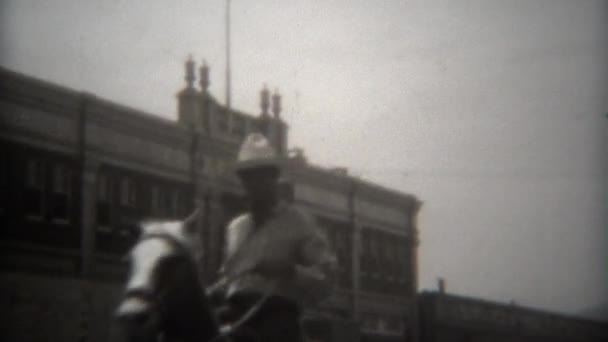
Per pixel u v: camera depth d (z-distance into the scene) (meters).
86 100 32.41
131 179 34.62
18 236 30.69
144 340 5.17
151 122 34.97
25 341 30.31
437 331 52.19
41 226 31.48
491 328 55.53
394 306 50.38
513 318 55.72
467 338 54.25
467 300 54.50
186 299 5.70
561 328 55.66
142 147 35.03
